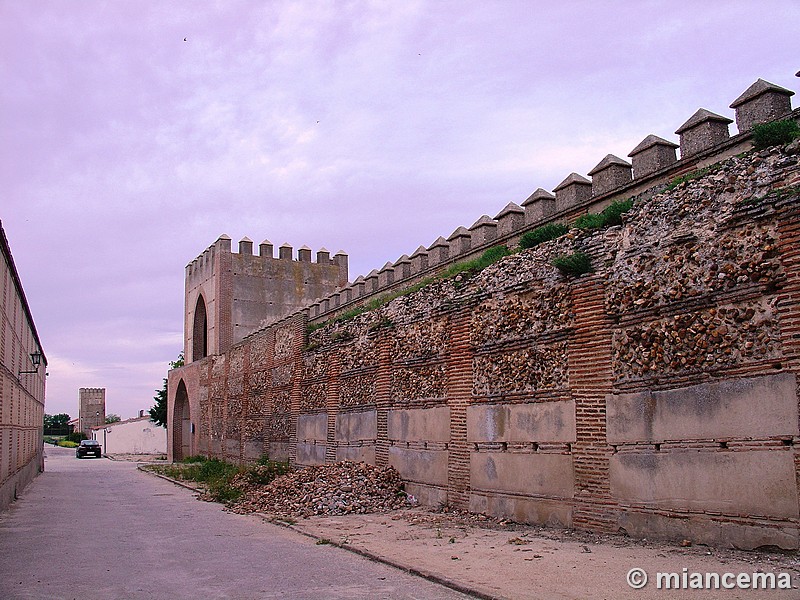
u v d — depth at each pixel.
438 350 19.03
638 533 12.31
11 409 23.52
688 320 11.73
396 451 20.88
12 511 21.19
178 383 53.31
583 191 17.75
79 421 110.44
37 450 41.22
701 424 11.30
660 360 12.20
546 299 15.10
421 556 11.88
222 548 13.73
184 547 13.92
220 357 44.22
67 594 9.80
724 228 11.28
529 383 15.42
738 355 10.85
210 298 48.34
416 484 19.61
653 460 12.11
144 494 27.36
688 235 11.91
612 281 13.38
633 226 13.22
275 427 32.78
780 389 10.13
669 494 11.77
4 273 20.38
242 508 20.62
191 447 49.41
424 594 9.41
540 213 18.84
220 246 47.09
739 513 10.56
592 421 13.51
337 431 25.28
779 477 10.03
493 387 16.59
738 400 10.74
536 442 14.99
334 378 25.88
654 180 15.27
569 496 13.98
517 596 8.85
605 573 9.82
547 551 11.80
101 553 13.30
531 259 15.83
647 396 12.35
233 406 40.47
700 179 12.14
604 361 13.35
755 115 12.88
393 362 21.50
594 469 13.38
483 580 9.82
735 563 9.73
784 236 10.27
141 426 82.25
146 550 13.61
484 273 17.47
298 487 20.94
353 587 9.91
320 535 14.84
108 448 80.31
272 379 33.62
